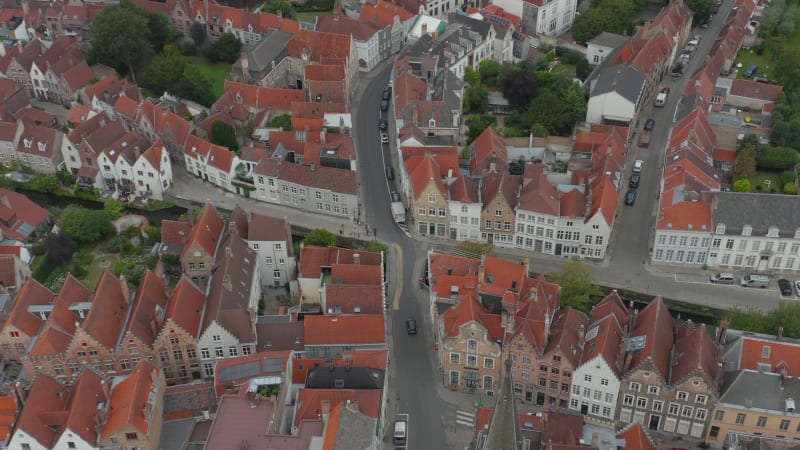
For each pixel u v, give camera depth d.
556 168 195.25
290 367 134.88
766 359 130.25
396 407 142.00
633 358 132.00
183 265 164.00
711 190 171.75
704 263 171.62
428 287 167.75
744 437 124.81
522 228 175.62
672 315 164.38
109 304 146.75
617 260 174.88
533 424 126.12
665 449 132.00
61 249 176.25
